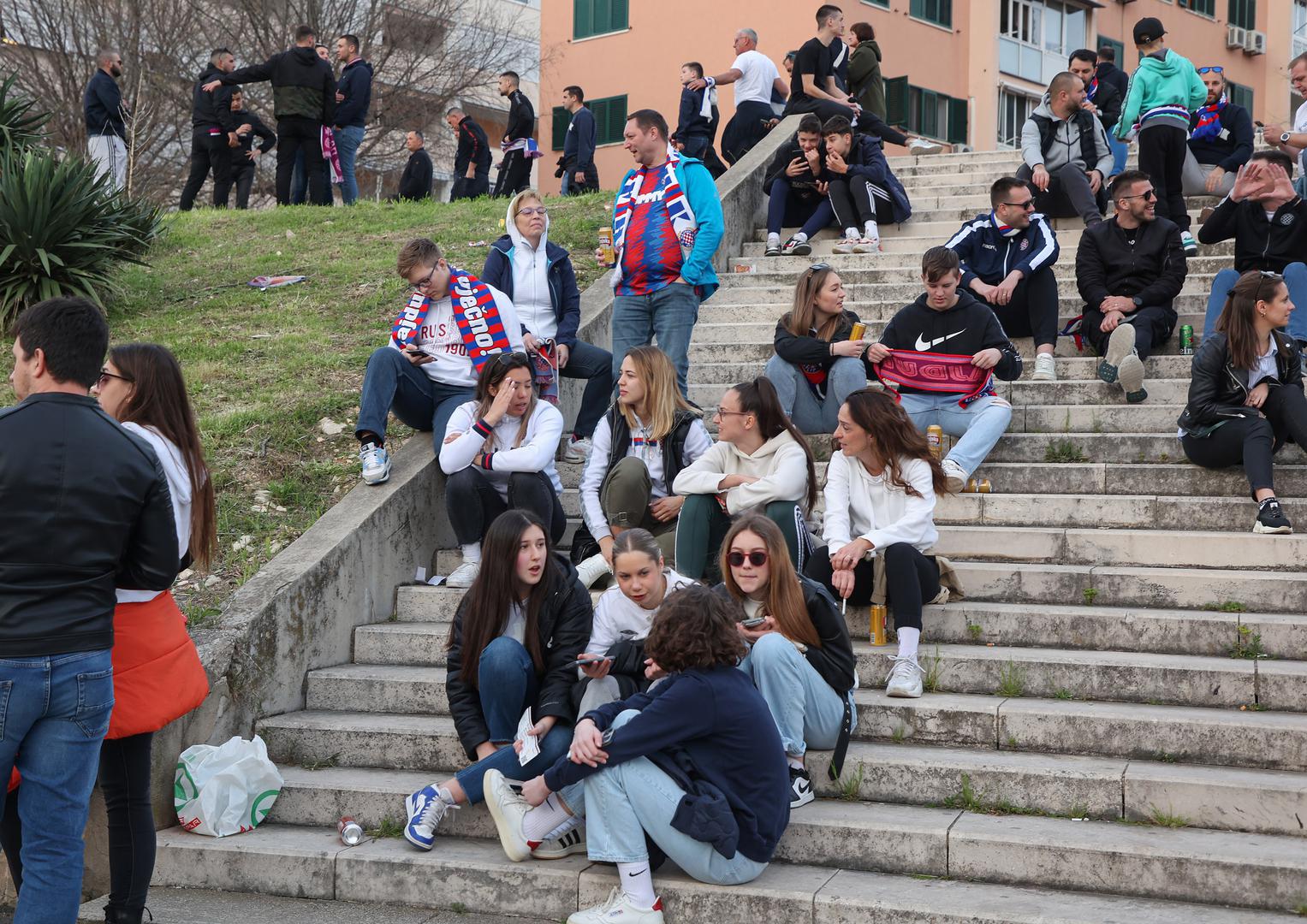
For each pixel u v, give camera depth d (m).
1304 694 4.32
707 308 8.57
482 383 5.68
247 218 12.19
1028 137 9.26
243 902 4.27
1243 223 7.20
